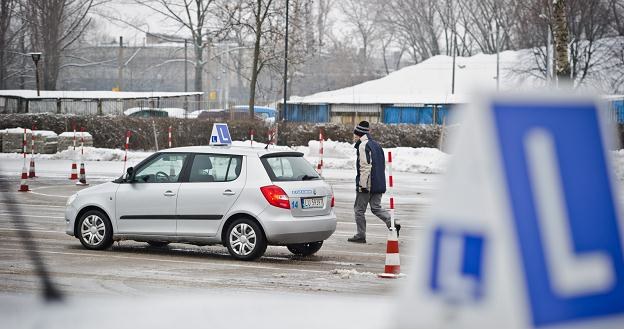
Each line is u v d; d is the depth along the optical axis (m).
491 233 3.22
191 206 22.27
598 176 3.43
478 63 126.31
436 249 3.36
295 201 21.67
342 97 107.00
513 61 121.50
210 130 73.44
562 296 3.25
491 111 3.29
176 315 6.80
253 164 21.89
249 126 73.75
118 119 74.38
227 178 22.05
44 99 93.88
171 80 192.00
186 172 22.59
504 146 3.27
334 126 73.88
